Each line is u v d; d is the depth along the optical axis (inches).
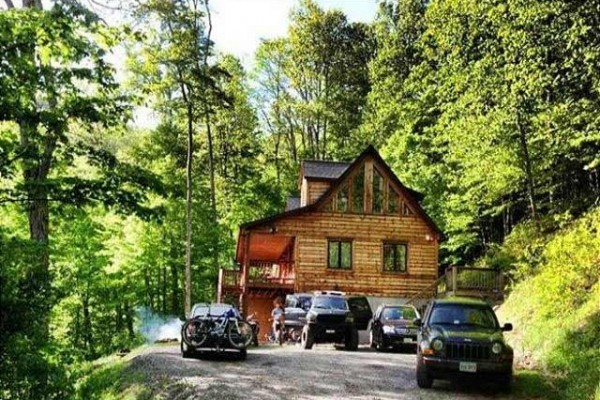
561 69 844.0
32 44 496.1
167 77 1566.2
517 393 561.6
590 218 954.7
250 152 2288.4
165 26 1496.1
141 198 601.6
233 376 621.6
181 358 761.0
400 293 1407.5
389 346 957.8
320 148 2429.9
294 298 1109.7
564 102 892.0
